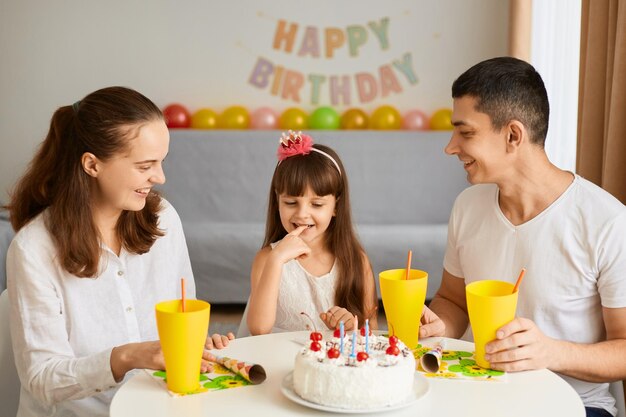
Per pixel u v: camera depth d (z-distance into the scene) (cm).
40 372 148
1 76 490
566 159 353
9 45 488
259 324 187
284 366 140
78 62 489
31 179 161
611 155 216
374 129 482
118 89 158
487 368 140
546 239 169
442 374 137
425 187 466
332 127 477
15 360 158
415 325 148
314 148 212
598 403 167
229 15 489
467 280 184
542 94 164
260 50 493
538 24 404
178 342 125
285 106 497
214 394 128
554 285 169
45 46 488
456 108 166
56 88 491
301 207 207
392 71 495
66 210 157
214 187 461
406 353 128
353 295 217
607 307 164
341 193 215
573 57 345
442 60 493
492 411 121
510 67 162
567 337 170
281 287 218
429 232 414
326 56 494
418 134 466
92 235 159
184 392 128
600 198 167
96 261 159
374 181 465
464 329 189
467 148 166
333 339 140
